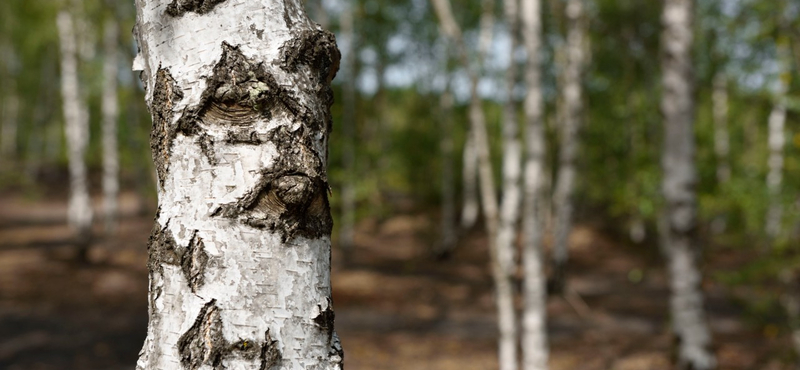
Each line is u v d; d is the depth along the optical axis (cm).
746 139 1497
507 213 600
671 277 551
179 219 113
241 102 112
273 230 112
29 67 2470
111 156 1466
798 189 529
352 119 1359
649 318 946
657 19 1291
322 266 119
